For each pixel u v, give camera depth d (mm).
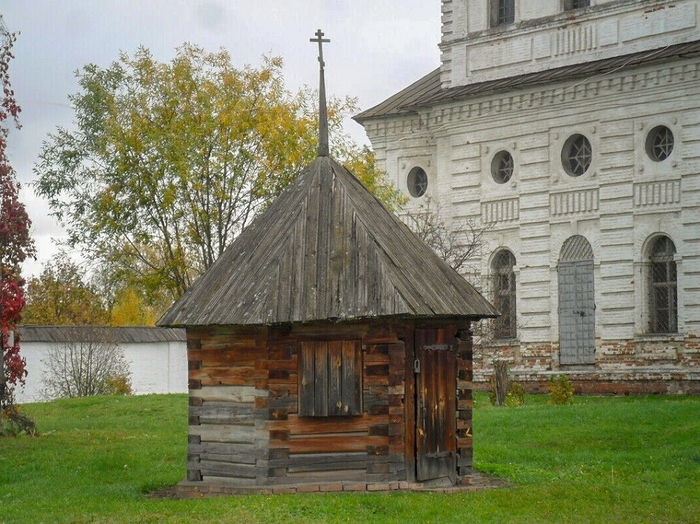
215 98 35188
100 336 48406
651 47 40281
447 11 46000
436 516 15688
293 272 17188
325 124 19594
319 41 19734
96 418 33094
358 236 17438
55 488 19609
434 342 18016
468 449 18547
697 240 38594
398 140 47219
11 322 27344
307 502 16203
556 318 42125
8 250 27562
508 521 15602
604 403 33062
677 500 17594
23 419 28031
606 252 40781
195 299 17953
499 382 35656
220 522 15297
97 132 35344
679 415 27406
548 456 23031
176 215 34469
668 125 39344
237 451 17578
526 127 43094
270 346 17234
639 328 39875
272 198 34531
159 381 50250
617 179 40562
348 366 17016
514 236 43406
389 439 17047
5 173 27531
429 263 18516
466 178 44781
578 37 42156
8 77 27422
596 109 41125
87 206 35344
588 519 15930
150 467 22156
